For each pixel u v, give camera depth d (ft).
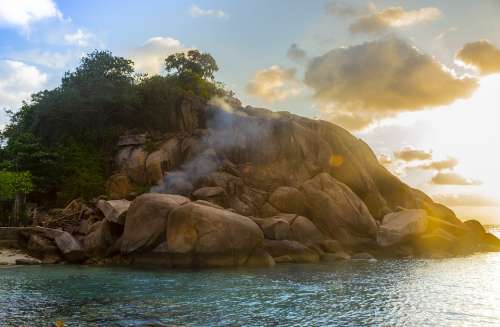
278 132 208.03
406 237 165.89
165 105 227.20
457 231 185.68
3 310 75.36
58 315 72.08
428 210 206.39
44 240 140.26
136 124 225.76
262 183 195.52
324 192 177.99
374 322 69.31
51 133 212.02
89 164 189.67
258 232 134.10
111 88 216.13
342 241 168.04
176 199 139.74
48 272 117.60
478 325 68.74
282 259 143.13
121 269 123.85
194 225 128.06
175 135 214.69
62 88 217.97
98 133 209.67
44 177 184.44
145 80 236.63
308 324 67.72
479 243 194.39
